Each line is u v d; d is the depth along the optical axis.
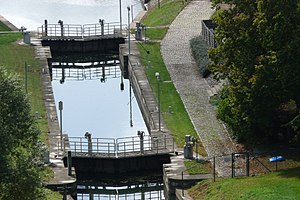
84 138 111.19
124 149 107.94
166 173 100.50
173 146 107.69
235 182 94.06
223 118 103.00
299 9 95.38
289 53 95.00
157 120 114.44
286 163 98.75
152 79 128.50
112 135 117.19
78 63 150.25
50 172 97.69
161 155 107.56
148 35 148.75
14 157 80.69
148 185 107.25
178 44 143.38
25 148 81.69
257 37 97.62
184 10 159.88
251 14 98.88
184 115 115.62
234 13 99.81
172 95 122.06
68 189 98.06
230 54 99.75
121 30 152.88
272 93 97.38
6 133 78.25
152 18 159.62
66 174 100.44
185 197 95.38
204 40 139.12
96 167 107.75
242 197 89.50
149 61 136.50
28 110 81.25
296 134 99.56
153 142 108.81
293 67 95.44
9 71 132.12
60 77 143.62
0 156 78.00
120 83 139.75
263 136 102.06
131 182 107.56
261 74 96.31
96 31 158.00
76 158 107.12
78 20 173.38
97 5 186.38
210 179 97.94
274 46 95.75
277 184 91.00
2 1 190.50
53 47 150.88
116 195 105.38
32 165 80.06
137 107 128.12
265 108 98.81
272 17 95.69
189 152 104.25
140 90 124.81
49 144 108.06
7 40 148.00
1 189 78.56
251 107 98.88
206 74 127.88
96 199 104.44
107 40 151.62
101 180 107.62
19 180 78.75
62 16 177.38
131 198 104.75
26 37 147.12
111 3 188.25
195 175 99.44
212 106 117.56
